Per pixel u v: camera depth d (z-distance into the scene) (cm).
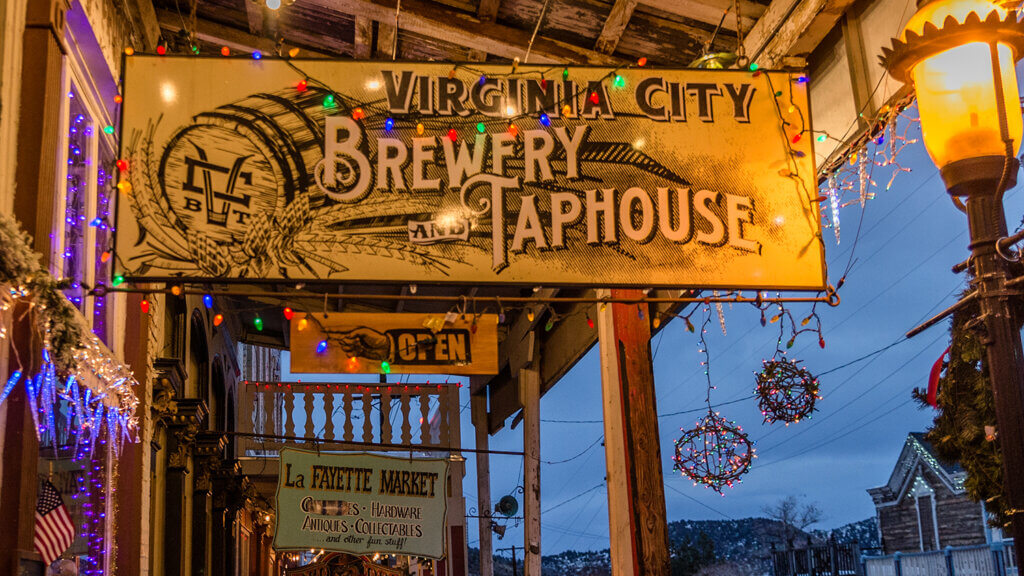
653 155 518
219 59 501
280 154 494
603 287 498
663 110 525
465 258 493
